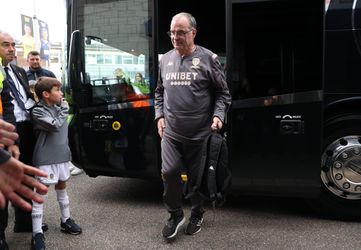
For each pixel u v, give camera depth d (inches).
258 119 137.9
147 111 149.9
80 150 159.8
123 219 146.5
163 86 126.1
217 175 117.3
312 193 136.7
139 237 129.9
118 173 156.5
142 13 148.7
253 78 137.6
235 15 137.0
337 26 133.6
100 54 154.3
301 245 121.6
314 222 141.6
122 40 151.5
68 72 158.6
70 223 134.1
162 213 152.4
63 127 126.8
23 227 137.0
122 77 152.3
